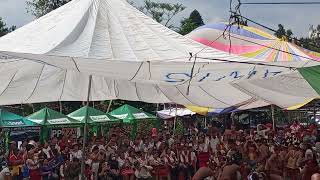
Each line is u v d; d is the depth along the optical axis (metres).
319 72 9.43
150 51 8.07
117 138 20.83
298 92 11.70
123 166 17.28
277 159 13.73
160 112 31.06
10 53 7.31
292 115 36.88
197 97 12.43
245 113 35.31
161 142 20.48
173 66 7.52
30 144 18.08
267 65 7.96
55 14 8.85
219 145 19.50
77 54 7.42
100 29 8.25
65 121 22.38
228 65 7.79
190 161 19.05
